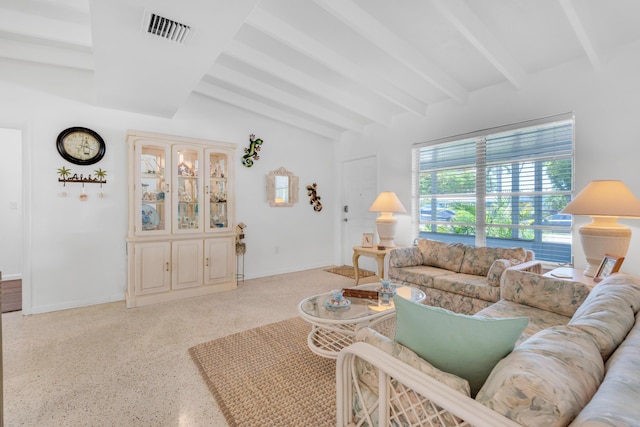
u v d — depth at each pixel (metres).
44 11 2.63
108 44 2.12
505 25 2.48
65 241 3.30
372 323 2.08
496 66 2.81
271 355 2.29
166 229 3.50
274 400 1.78
